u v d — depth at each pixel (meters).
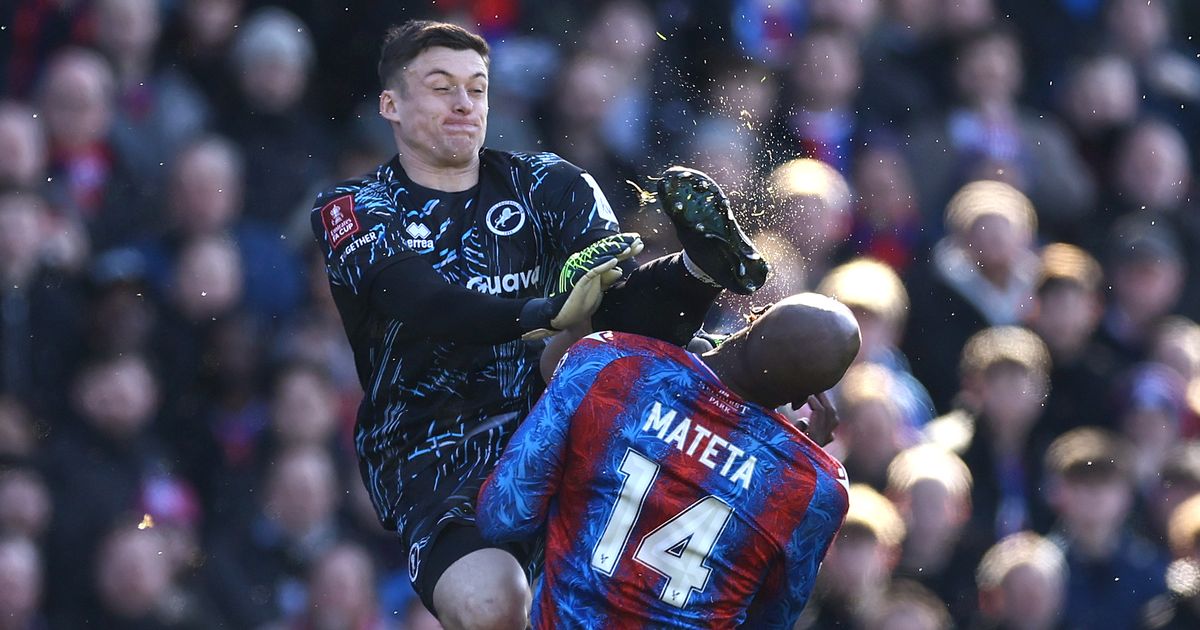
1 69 32.06
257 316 30.39
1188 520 28.70
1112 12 41.78
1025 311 33.31
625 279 14.73
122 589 26.66
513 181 15.73
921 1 38.56
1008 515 29.44
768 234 32.97
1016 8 41.00
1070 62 40.66
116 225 30.31
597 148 33.06
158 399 28.75
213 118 32.56
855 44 36.91
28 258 28.27
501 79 33.41
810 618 25.89
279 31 32.69
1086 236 38.38
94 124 30.64
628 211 32.66
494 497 13.95
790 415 16.73
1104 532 28.80
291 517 28.30
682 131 34.22
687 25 35.78
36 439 27.52
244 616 27.58
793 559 13.95
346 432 29.91
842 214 34.25
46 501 26.92
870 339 30.66
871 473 28.48
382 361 15.70
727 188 33.62
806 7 37.09
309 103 34.19
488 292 15.46
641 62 34.56
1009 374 30.05
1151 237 35.50
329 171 32.81
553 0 35.12
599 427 13.80
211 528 28.31
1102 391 32.41
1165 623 28.09
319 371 29.34
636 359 13.91
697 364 13.95
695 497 13.74
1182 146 40.44
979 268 33.47
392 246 15.05
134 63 31.97
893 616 26.19
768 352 13.70
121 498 27.27
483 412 15.78
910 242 34.94
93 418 27.69
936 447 28.97
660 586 13.70
